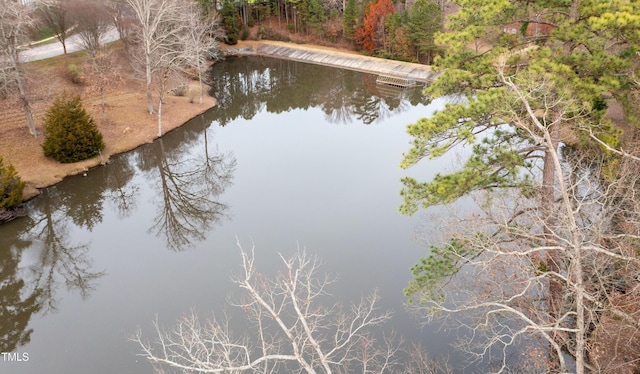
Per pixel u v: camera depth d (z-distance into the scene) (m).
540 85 12.59
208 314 19.05
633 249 12.58
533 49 14.20
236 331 18.03
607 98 14.34
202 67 55.56
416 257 22.36
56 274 22.91
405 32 61.62
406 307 18.92
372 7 65.19
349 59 66.31
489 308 14.09
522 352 15.03
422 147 13.38
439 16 58.69
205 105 46.47
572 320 14.14
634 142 15.77
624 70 13.55
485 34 14.58
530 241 13.58
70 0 46.09
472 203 22.95
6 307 20.66
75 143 31.78
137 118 39.78
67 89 42.47
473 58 14.70
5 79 31.69
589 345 12.33
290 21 78.06
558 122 13.48
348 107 49.91
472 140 12.49
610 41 14.33
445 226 19.78
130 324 18.84
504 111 11.87
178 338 17.72
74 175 31.19
